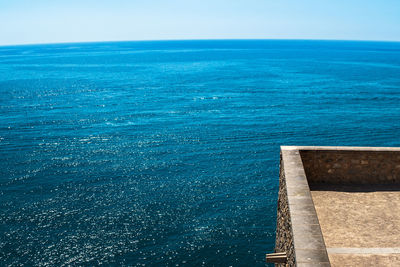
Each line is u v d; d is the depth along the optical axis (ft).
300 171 23.24
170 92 236.63
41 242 64.80
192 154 111.96
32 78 316.40
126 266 58.29
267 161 105.09
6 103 198.59
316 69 384.27
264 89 245.45
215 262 59.31
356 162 27.45
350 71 361.92
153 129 143.02
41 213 75.15
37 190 86.33
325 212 23.86
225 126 146.10
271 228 68.80
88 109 183.32
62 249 62.75
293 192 20.42
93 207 77.92
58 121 156.76
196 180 92.02
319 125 146.30
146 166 102.17
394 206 24.38
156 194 84.12
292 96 216.95
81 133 137.59
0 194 83.92
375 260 18.74
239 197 82.17
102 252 61.93
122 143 124.36
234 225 70.03
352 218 23.04
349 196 25.94
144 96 221.87
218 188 86.94
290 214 18.11
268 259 20.20
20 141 126.21
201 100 207.00
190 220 72.23
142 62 499.10
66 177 94.38
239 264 58.80
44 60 565.12
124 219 72.74
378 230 21.61
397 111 171.83
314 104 191.31
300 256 14.76
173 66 430.20
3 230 68.49
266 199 81.00
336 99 205.16
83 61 531.50
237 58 568.00
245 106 187.93
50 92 237.45
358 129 139.85
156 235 66.95
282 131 137.80
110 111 178.29
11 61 552.41
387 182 27.48
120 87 260.21
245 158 107.76
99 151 115.85
